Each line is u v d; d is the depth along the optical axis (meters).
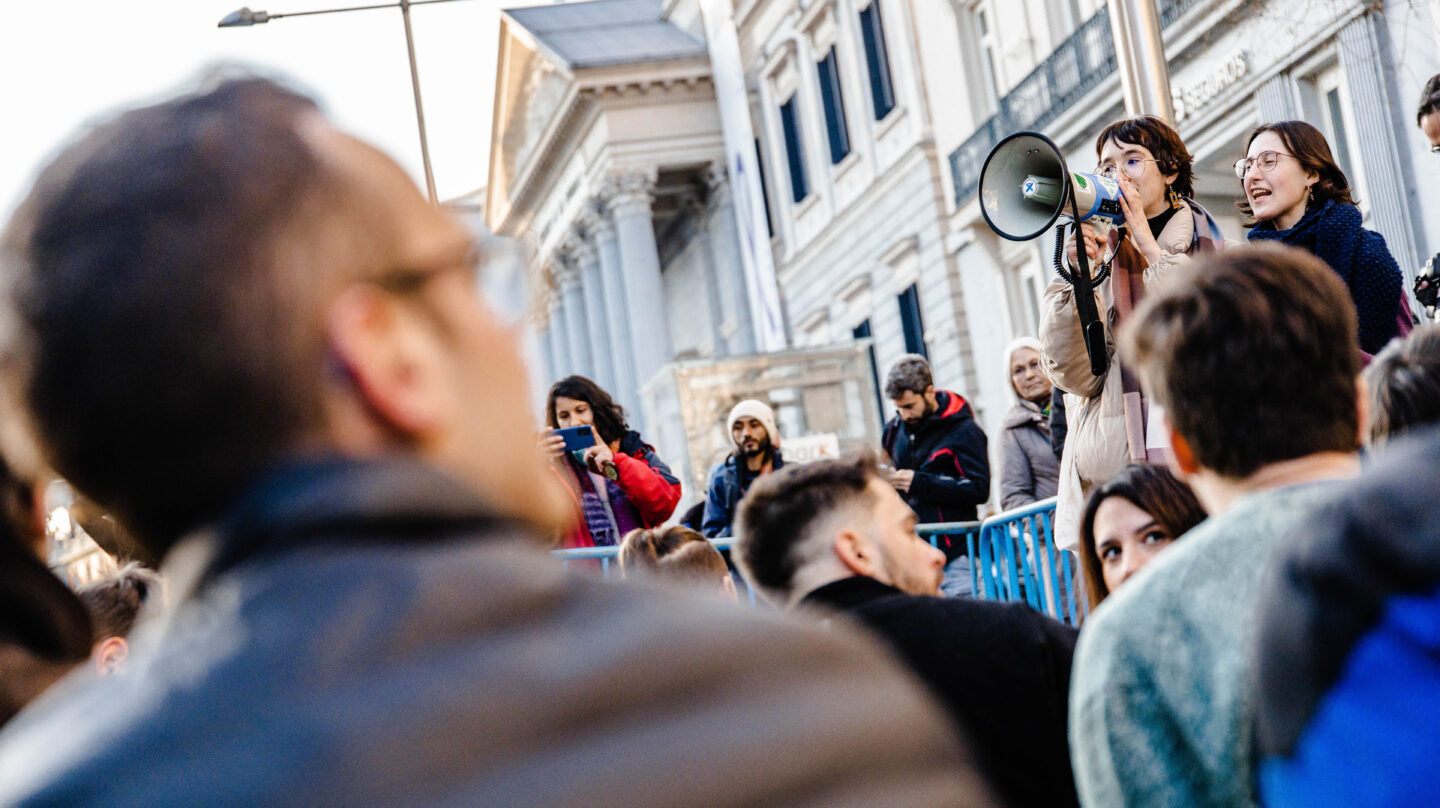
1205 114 14.88
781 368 16.83
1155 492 3.05
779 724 0.62
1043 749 2.43
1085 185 3.94
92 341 0.71
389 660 0.63
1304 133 4.59
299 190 0.75
